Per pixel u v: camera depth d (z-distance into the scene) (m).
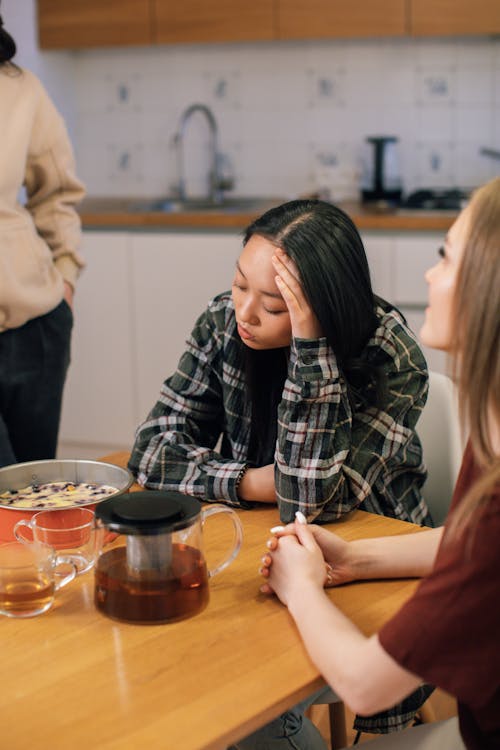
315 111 4.04
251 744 1.47
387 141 3.76
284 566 1.17
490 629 0.89
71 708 0.95
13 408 2.36
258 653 1.06
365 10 3.57
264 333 1.43
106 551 1.13
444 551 0.94
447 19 3.51
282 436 1.42
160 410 1.63
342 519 1.44
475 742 1.01
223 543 1.35
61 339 2.38
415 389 1.50
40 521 1.28
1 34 2.20
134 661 1.04
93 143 4.32
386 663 0.94
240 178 4.18
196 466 1.53
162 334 3.70
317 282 1.36
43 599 1.13
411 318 3.41
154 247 3.63
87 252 3.71
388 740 1.22
